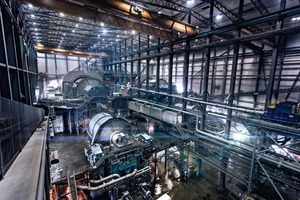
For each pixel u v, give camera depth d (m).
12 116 4.31
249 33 15.15
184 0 12.92
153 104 18.66
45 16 15.60
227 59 19.41
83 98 21.45
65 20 16.47
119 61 27.12
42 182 3.32
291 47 14.54
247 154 9.80
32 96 12.27
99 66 37.88
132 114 22.95
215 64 21.69
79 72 25.44
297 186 7.73
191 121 15.18
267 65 16.42
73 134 18.77
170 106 16.88
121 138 12.27
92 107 21.08
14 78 6.87
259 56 16.70
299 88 14.16
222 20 16.34
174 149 16.77
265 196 10.18
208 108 21.88
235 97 19.56
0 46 5.46
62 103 19.14
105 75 32.56
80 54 29.95
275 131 8.35
